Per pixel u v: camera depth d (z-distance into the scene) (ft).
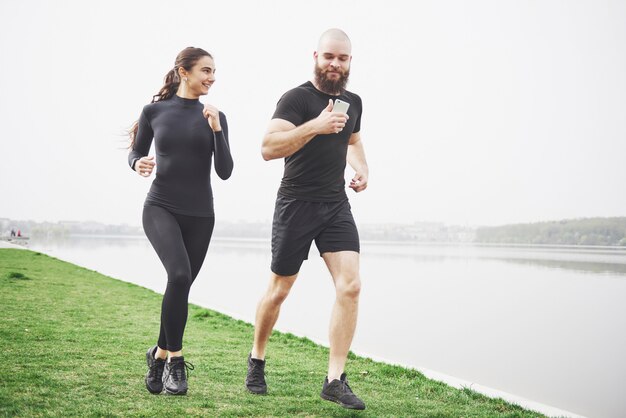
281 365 14.97
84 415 9.58
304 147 10.87
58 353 14.58
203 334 19.45
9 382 11.59
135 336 17.65
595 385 16.42
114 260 73.05
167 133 11.48
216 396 11.27
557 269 67.41
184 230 11.60
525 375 17.52
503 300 37.52
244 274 58.08
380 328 26.40
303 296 38.83
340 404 10.39
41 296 26.91
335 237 11.05
